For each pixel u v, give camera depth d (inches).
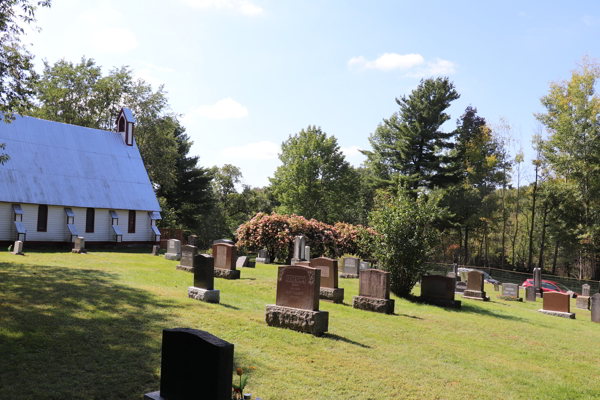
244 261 1131.9
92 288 602.5
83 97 1998.0
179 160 2554.1
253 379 332.5
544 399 372.8
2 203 1279.5
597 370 483.8
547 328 727.1
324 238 1386.6
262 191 3818.9
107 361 338.3
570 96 2033.7
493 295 1294.3
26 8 706.2
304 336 464.8
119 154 1690.5
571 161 1930.4
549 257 2726.4
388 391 344.2
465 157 2513.5
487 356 495.5
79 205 1435.8
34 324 407.5
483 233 2805.1
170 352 246.8
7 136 1387.8
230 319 500.7
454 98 2263.8
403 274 871.7
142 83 2122.3
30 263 852.0
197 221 2701.8
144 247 1638.8
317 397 313.9
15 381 290.0
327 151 2554.1
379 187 2394.2
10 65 729.6
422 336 554.6
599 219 1979.6
